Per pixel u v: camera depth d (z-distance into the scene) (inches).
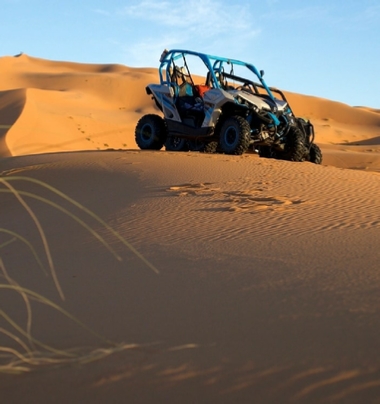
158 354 140.7
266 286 198.8
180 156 664.4
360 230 299.6
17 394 122.7
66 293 206.4
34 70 4773.6
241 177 513.3
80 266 248.8
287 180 495.2
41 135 2101.4
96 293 203.3
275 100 727.7
